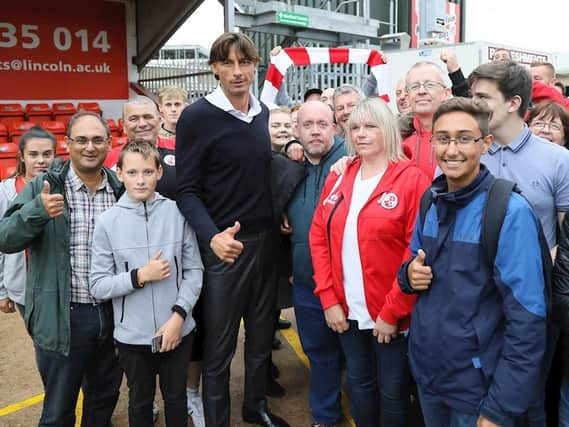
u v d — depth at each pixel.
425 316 1.81
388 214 2.17
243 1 9.48
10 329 4.27
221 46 2.34
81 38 11.09
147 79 13.32
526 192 2.08
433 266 1.79
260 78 10.74
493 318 1.69
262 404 2.85
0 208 3.03
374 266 2.21
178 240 2.34
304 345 2.83
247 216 2.51
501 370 1.64
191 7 10.08
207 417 2.60
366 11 11.94
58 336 2.19
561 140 2.67
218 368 2.57
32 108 10.41
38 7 10.54
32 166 3.06
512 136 2.11
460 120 1.68
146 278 2.18
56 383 2.29
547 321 1.66
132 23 11.62
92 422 2.52
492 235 1.63
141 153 2.22
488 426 1.65
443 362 1.75
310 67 8.00
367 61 4.97
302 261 2.70
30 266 2.24
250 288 2.63
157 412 3.01
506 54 4.43
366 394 2.45
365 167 2.31
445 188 1.82
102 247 2.23
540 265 1.63
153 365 2.35
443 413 1.88
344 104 3.33
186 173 2.40
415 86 2.62
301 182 2.71
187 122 2.39
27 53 10.55
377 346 2.28
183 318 2.29
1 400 3.22
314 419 2.86
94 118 2.24
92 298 2.28
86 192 2.31
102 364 2.46
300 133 2.65
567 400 1.86
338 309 2.37
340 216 2.30
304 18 9.92
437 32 19.22
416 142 2.66
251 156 2.46
